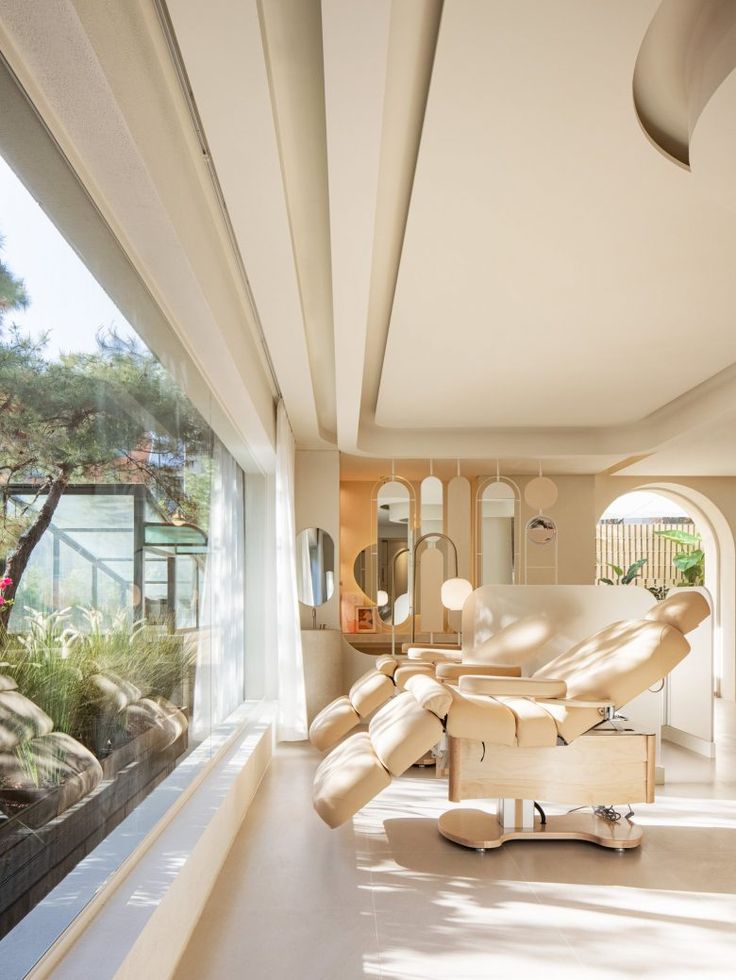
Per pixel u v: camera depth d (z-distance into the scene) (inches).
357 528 384.5
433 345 191.3
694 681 228.4
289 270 128.6
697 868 129.2
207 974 91.4
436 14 80.2
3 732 59.1
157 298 109.0
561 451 299.9
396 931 104.0
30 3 55.0
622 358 202.2
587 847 139.6
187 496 134.1
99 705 83.8
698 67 84.2
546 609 212.1
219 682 170.4
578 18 79.0
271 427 217.2
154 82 79.1
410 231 128.3
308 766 202.8
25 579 63.4
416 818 156.9
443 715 130.7
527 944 100.5
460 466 337.7
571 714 138.0
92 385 81.4
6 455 59.4
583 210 120.6
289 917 108.0
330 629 295.3
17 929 62.0
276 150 94.1
